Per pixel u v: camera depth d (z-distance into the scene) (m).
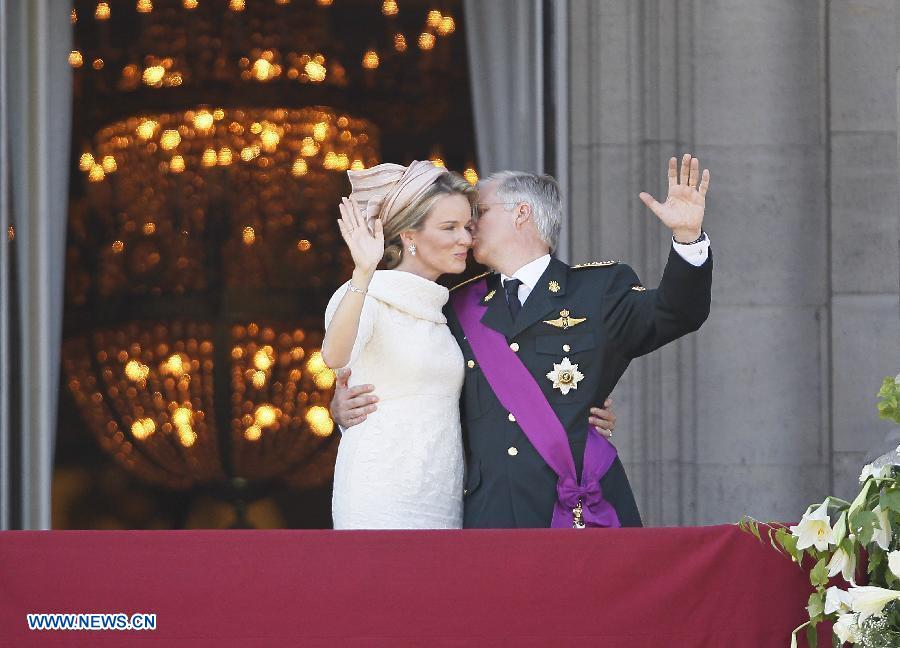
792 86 25.27
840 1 25.33
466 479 17.30
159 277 31.95
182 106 31.92
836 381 25.00
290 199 32.47
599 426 17.27
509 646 14.43
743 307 25.06
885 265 25.17
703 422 24.86
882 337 25.09
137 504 30.97
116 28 30.61
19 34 25.55
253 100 32.16
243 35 31.80
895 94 25.30
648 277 24.78
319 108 32.03
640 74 25.11
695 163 16.53
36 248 25.48
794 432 24.91
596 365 17.25
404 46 30.89
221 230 32.31
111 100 30.56
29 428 25.16
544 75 25.61
